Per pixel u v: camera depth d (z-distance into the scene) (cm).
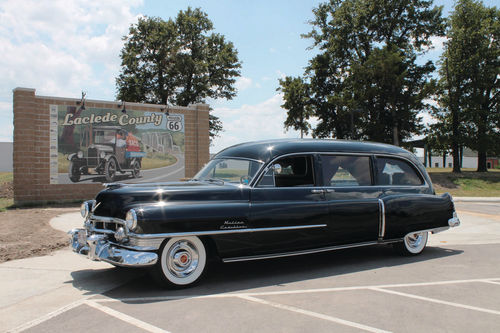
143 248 435
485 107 3800
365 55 3922
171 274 459
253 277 525
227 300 423
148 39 4034
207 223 470
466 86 3719
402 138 3903
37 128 1488
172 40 4150
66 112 1543
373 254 684
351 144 629
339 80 4016
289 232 529
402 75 3391
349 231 581
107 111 1630
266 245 514
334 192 576
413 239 668
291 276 530
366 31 3947
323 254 684
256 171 526
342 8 3881
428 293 450
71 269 568
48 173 1507
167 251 455
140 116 1705
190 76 4141
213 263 612
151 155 1730
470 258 652
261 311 387
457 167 3747
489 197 2472
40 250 692
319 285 485
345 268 579
